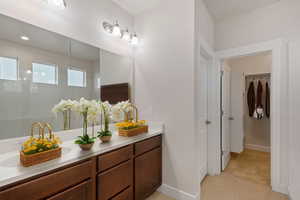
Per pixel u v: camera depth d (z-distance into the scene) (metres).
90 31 1.70
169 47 1.92
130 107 1.79
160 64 1.99
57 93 1.43
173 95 1.88
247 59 3.54
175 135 1.86
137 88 2.22
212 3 2.06
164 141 1.95
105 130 1.48
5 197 0.77
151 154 1.80
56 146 1.05
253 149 3.62
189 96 1.75
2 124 1.11
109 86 1.92
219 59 2.46
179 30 1.83
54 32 1.40
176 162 1.85
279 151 1.93
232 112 3.43
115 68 1.99
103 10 1.84
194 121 1.72
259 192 1.94
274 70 1.97
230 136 3.48
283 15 1.94
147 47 2.13
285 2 1.93
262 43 2.08
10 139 1.14
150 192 1.77
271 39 2.03
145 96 2.14
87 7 1.67
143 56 2.17
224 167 2.65
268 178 2.30
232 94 3.46
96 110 1.30
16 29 1.18
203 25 2.05
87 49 1.68
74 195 1.06
